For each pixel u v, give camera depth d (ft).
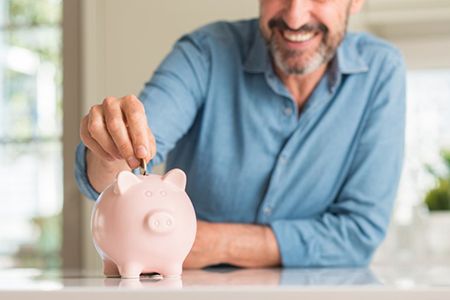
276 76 4.84
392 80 4.95
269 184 4.85
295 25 4.44
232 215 4.99
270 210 4.88
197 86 4.81
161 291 2.09
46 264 7.85
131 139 2.99
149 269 2.81
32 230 7.91
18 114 7.99
